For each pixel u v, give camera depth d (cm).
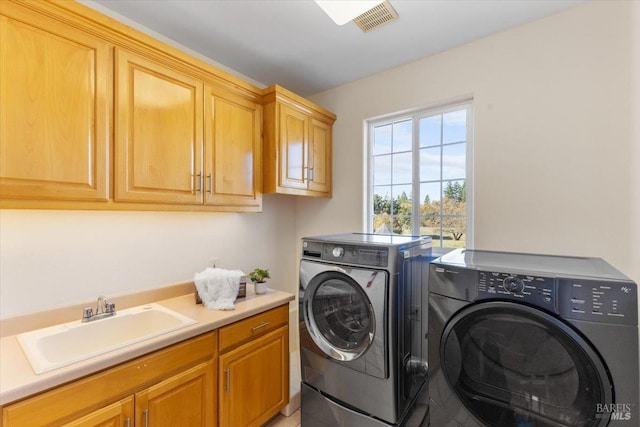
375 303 157
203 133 183
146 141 155
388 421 156
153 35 195
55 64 125
